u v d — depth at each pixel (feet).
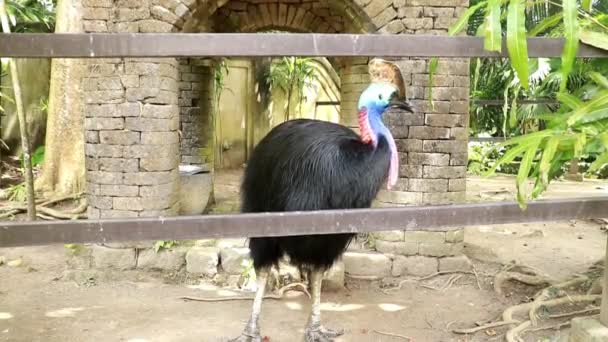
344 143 10.41
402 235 17.19
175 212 17.39
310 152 10.44
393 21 16.14
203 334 13.06
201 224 6.79
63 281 16.72
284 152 11.03
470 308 14.94
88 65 16.12
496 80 31.73
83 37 6.32
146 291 15.93
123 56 6.41
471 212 7.31
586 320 8.63
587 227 24.53
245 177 12.69
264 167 11.62
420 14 15.93
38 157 32.45
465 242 20.93
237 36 6.50
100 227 6.57
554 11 21.31
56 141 26.96
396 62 16.34
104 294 15.70
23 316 13.99
